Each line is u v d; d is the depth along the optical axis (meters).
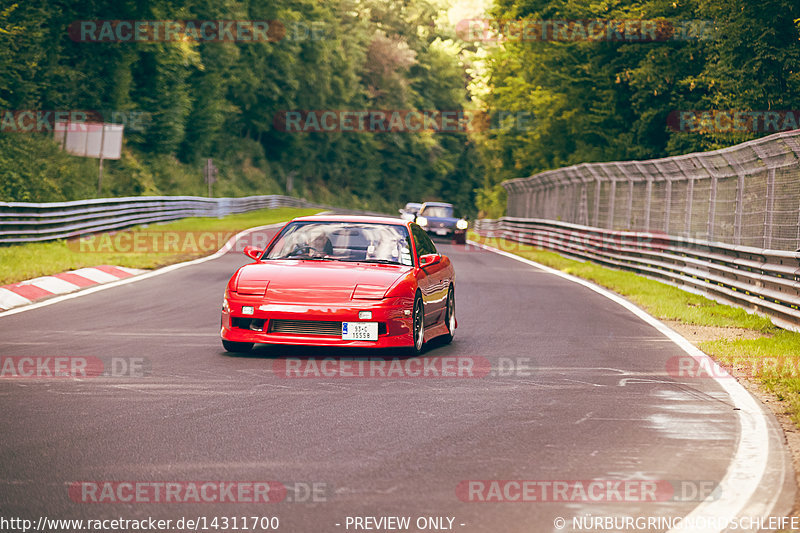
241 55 142.88
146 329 21.77
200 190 111.69
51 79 81.00
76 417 12.87
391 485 9.91
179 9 95.69
